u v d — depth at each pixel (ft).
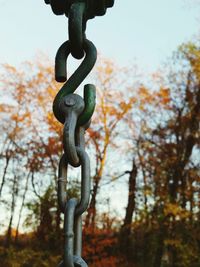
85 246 79.61
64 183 5.07
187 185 72.49
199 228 69.26
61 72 5.41
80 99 5.18
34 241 84.23
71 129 5.02
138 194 78.33
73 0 5.64
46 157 87.86
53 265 75.46
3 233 100.99
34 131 89.56
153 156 77.87
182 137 75.72
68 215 4.83
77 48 5.43
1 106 91.71
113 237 86.89
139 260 84.53
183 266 68.39
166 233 70.18
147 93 81.35
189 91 76.33
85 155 5.08
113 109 86.07
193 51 75.82
